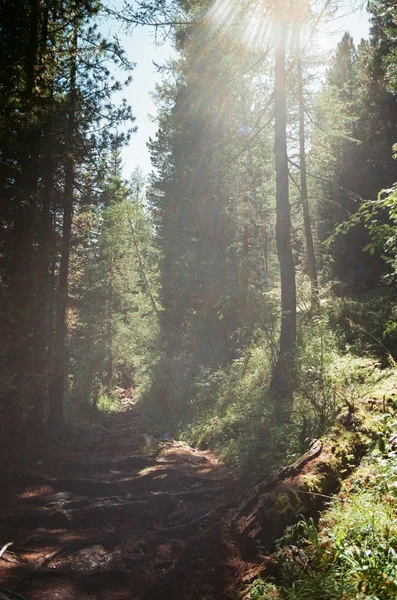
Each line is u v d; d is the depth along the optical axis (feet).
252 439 34.73
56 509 27.37
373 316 48.52
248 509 21.30
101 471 38.40
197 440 47.09
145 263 156.46
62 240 58.95
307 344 48.67
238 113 66.74
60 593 18.98
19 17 39.86
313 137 98.32
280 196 48.08
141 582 19.94
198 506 27.17
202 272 82.33
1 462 37.42
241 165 79.10
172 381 76.18
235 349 70.85
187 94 58.39
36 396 50.26
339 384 33.81
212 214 75.51
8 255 38.55
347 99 104.73
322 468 21.84
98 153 49.37
